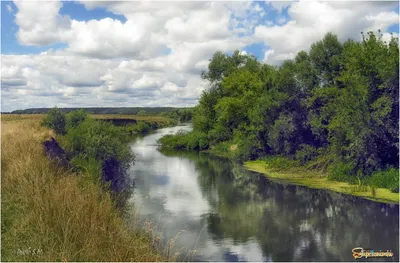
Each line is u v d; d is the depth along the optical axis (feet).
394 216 43.65
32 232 22.72
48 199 26.32
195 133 138.62
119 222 28.60
